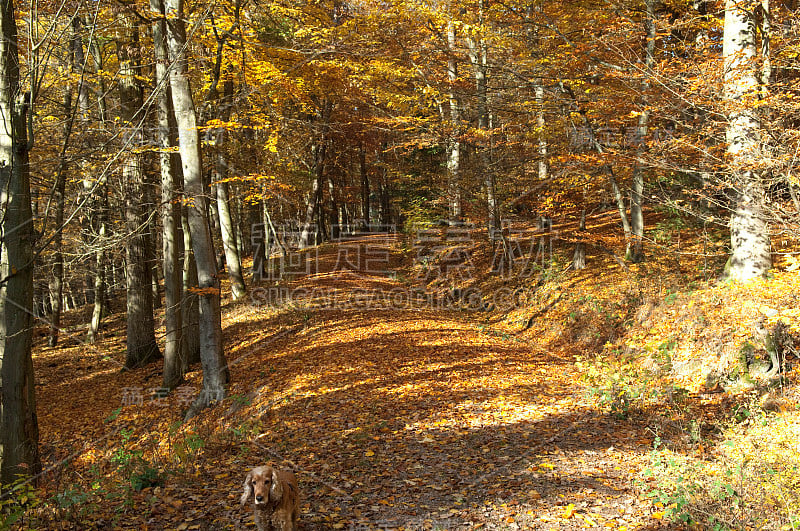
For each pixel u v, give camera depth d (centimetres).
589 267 1856
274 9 1612
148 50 1572
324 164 3384
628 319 1353
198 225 1234
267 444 844
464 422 898
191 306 1702
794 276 1092
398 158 3130
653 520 548
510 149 2131
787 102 748
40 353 2148
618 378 1060
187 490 654
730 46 1098
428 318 1903
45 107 1315
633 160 1052
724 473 605
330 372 1277
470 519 567
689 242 1664
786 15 995
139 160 1553
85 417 1381
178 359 1511
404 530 548
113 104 1519
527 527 547
